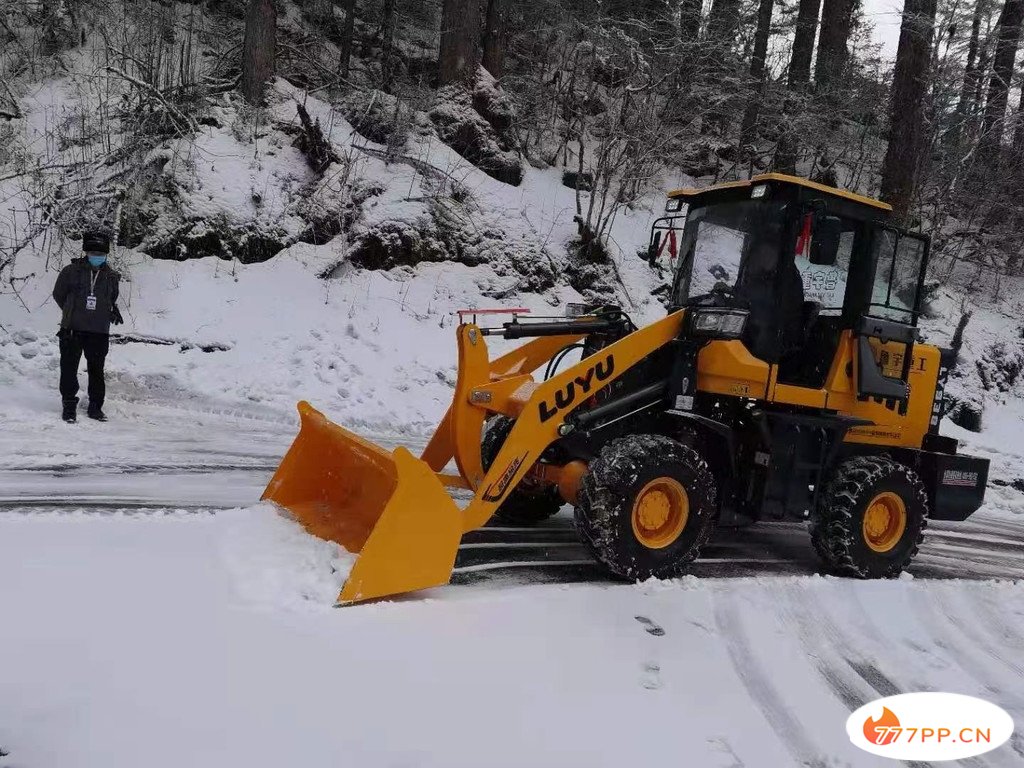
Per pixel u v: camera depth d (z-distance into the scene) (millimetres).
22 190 10016
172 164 10688
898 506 4922
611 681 3098
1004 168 16531
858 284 4832
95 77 12133
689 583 4289
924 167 15156
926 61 14008
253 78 12164
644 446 4238
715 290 4988
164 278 9844
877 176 16812
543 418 4191
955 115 15820
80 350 6953
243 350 9188
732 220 4977
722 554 5254
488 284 11602
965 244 16953
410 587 3617
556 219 12945
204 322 9422
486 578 4188
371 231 11211
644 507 4270
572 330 4949
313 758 2318
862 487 4738
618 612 3812
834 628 4027
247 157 11312
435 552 3682
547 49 16141
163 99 10914
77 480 5297
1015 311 15719
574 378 4285
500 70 15461
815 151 16641
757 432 4750
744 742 2793
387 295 10844
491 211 12352
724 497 4801
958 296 15578
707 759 2631
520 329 4762
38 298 9219
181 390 8297
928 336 14148
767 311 4668
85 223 9906
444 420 4891
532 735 2613
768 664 3486
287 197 11203
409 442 7898
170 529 4254
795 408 4816
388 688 2785
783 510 4719
